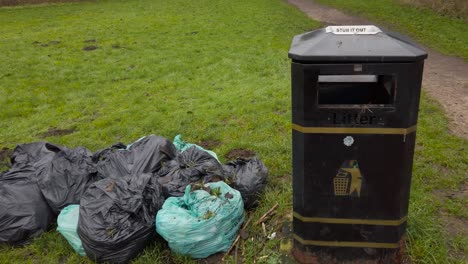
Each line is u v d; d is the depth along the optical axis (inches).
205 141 235.1
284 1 944.3
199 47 497.0
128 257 131.5
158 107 296.2
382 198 111.0
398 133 103.8
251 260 131.7
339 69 99.4
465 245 130.5
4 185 151.5
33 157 171.2
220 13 749.3
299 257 124.6
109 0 1026.7
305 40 106.7
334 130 105.7
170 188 145.2
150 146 169.6
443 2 668.1
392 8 752.3
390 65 97.7
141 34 590.9
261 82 343.6
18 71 427.2
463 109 259.8
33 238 148.0
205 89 337.7
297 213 118.7
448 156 192.4
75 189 155.2
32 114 311.9
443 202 157.8
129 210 132.5
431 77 347.9
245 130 242.4
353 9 783.1
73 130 271.0
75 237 137.8
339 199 112.8
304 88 102.9
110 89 357.1
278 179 180.9
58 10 884.6
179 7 851.4
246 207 157.3
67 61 461.1
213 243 131.6
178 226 126.3
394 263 118.9
